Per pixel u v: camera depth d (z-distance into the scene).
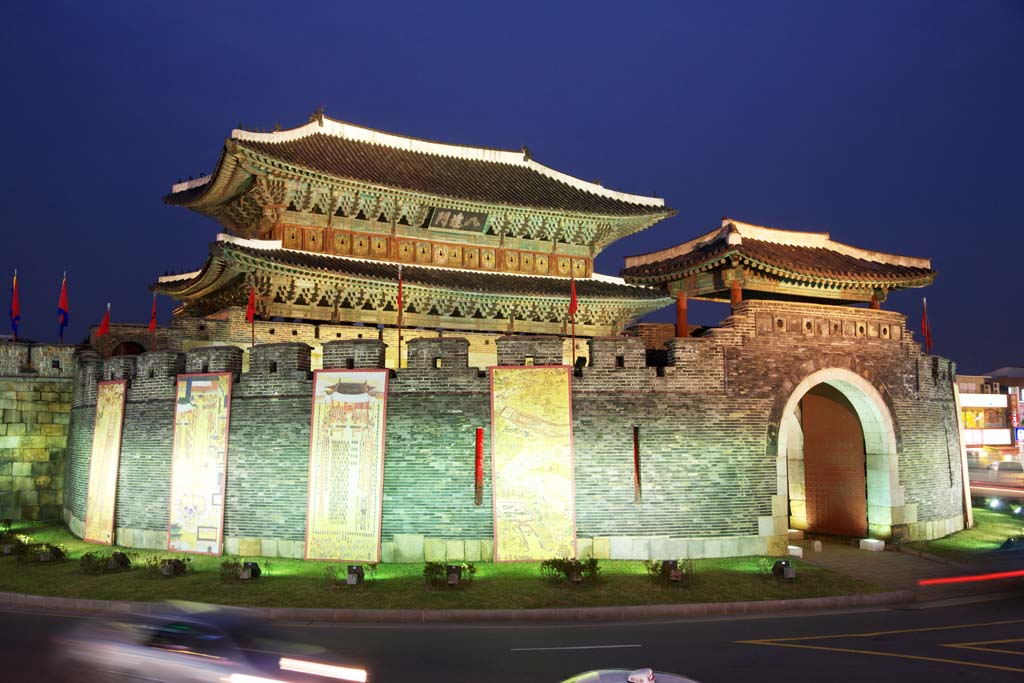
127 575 24.17
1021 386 92.69
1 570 25.41
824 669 14.77
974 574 24.59
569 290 48.34
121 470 29.88
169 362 29.16
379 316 46.41
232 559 26.05
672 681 10.17
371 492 25.70
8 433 36.22
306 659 14.62
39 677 14.11
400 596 21.19
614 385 25.97
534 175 54.91
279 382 27.22
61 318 38.41
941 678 14.18
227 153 40.56
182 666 14.05
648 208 54.06
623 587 21.98
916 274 30.66
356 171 45.38
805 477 31.84
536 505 25.17
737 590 21.95
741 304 27.47
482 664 15.20
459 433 25.69
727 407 26.53
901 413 29.64
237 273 42.06
